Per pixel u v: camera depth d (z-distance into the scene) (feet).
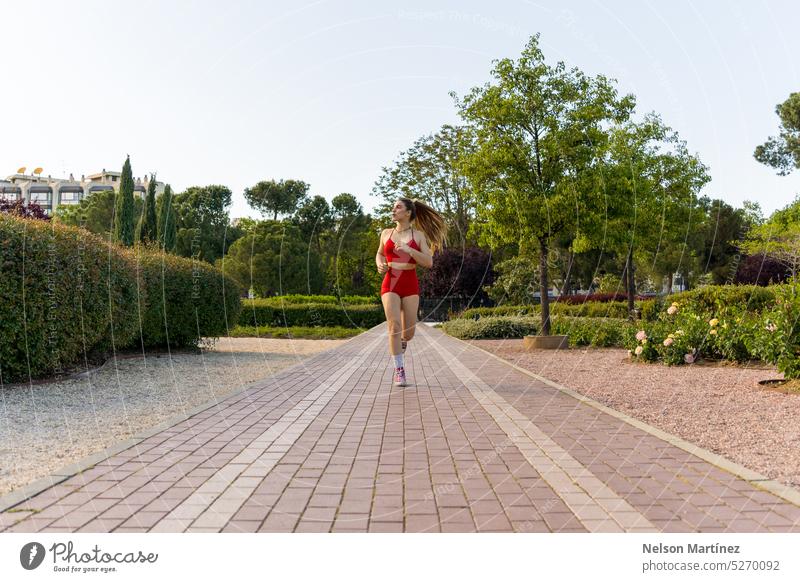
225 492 10.51
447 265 109.70
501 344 52.75
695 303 44.04
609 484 10.89
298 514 9.46
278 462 12.56
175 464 12.40
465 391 23.21
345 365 34.01
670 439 14.47
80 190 262.06
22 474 12.09
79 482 11.09
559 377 27.91
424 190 97.60
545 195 43.68
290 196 159.02
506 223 45.19
